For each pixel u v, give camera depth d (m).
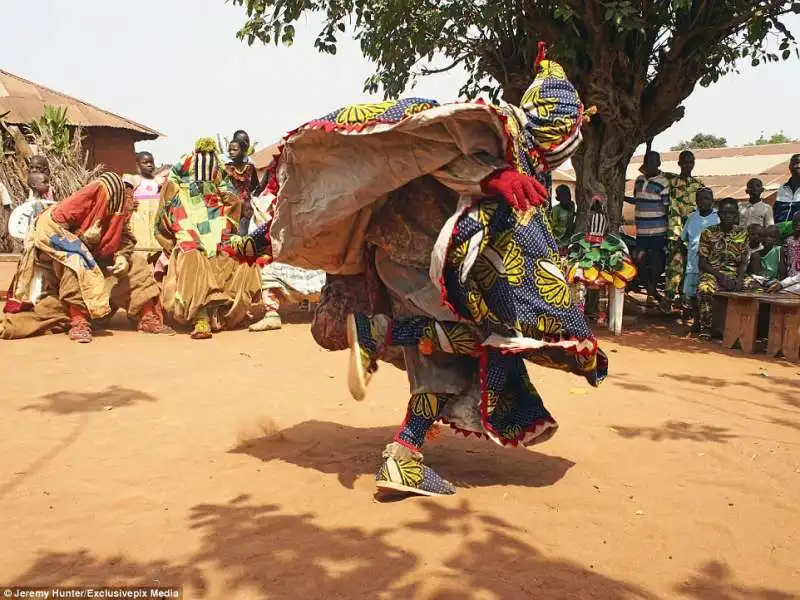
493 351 4.20
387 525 3.90
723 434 5.70
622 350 9.24
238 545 3.64
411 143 3.77
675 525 4.05
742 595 3.35
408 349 4.26
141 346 8.71
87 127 28.17
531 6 10.59
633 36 10.86
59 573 3.34
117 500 4.16
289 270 10.11
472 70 13.45
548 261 4.12
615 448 5.31
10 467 4.63
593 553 3.69
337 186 3.94
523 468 4.85
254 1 10.48
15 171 19.73
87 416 5.76
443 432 5.61
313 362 7.93
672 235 11.56
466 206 3.80
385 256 4.18
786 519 4.17
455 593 3.23
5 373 7.11
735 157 20.78
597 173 11.38
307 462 4.84
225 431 5.46
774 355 9.09
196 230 9.42
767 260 10.55
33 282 8.94
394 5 10.93
